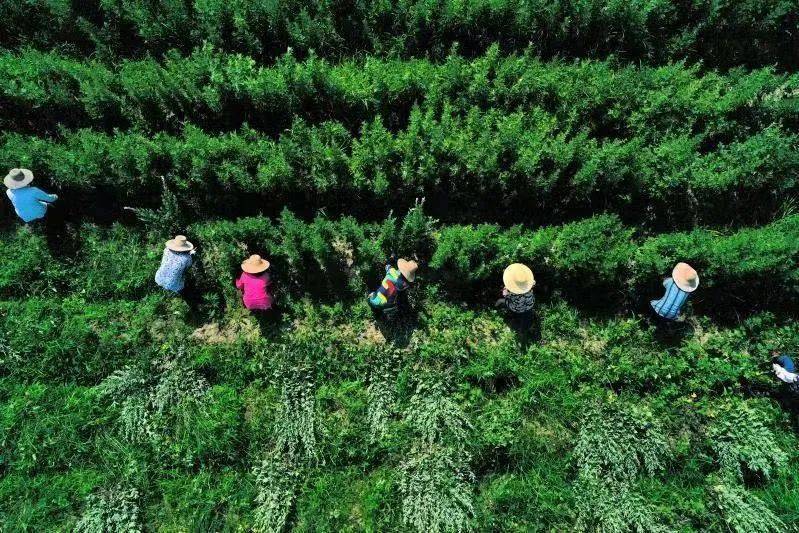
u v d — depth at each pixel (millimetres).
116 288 10734
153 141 10633
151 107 11039
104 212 11203
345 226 10305
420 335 10625
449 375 10328
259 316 10656
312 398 10203
